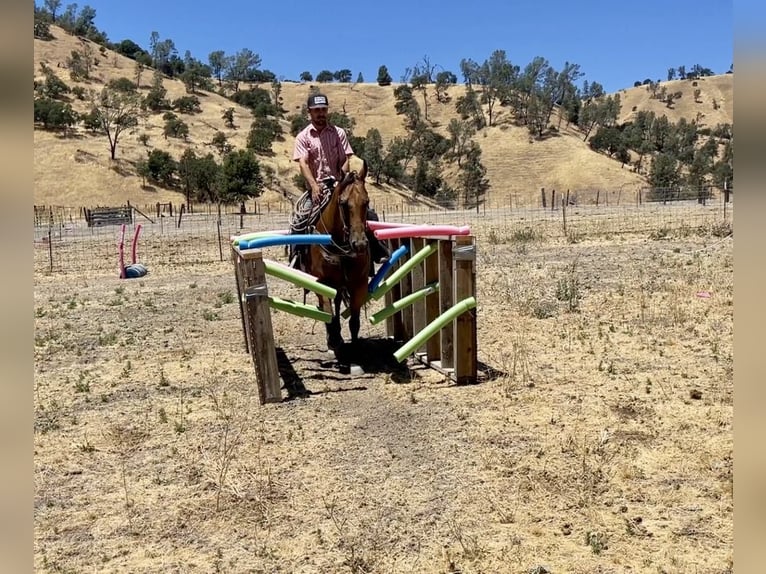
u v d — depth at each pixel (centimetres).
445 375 785
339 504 477
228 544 431
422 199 9025
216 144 9344
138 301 1430
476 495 483
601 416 632
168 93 12256
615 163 10919
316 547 423
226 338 1050
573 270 1462
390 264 815
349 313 876
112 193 7112
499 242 2409
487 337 973
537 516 452
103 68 12794
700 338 909
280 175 8738
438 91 15050
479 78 15512
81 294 1555
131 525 459
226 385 787
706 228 2469
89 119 8681
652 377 746
